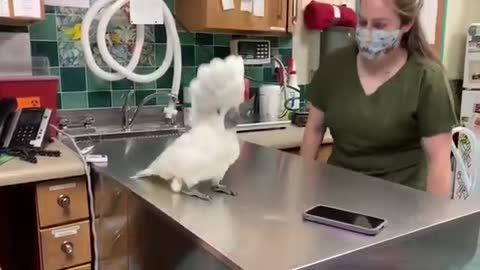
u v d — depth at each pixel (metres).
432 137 1.37
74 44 2.04
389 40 1.37
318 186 1.16
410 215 0.95
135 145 1.70
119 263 1.27
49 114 1.63
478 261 1.00
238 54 2.45
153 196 1.06
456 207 1.00
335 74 1.56
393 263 0.84
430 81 1.37
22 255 1.67
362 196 1.08
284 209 0.98
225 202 1.02
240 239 0.81
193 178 1.05
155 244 1.03
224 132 1.09
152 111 2.26
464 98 3.19
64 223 1.40
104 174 1.29
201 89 1.04
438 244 0.92
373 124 1.44
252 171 1.32
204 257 0.82
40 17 1.69
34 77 1.71
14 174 1.27
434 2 3.19
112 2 1.98
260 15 2.31
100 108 2.14
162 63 2.23
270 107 2.46
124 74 2.04
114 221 1.26
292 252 0.76
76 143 1.64
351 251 0.77
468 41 3.14
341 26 2.72
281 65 2.61
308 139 1.69
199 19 2.19
